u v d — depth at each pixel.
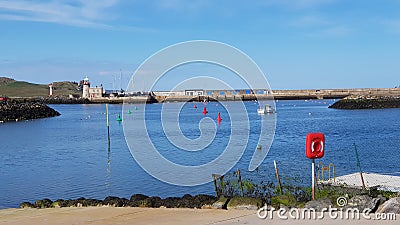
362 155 32.22
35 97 166.88
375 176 19.52
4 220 12.70
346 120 74.38
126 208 13.66
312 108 120.50
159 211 12.91
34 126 67.06
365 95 126.19
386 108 111.12
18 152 36.66
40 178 24.52
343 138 46.19
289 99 160.00
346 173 24.42
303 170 24.62
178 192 20.38
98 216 12.56
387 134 49.91
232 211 12.44
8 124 71.81
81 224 11.62
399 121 70.25
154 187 21.56
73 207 14.66
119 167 27.66
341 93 156.88
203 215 12.05
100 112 106.31
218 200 13.18
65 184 22.83
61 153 35.72
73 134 53.41
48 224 11.81
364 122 69.06
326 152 34.06
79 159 31.97
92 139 46.88
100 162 30.17
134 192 20.70
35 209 14.66
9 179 24.38
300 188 16.77
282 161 28.80
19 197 20.17
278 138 46.03
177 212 12.62
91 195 20.33
